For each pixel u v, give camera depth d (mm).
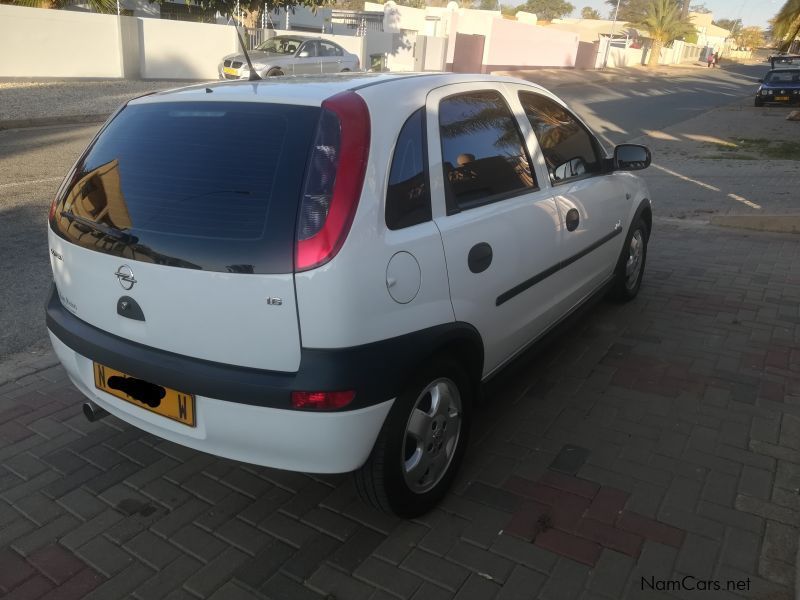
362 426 2512
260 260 2391
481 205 3174
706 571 2666
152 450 3557
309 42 19594
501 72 38031
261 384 2441
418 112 2877
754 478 3258
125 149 2904
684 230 8102
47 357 4582
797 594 2518
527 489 3195
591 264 4457
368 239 2459
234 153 2609
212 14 26812
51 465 3422
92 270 2791
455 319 2908
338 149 2480
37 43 18828
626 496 3131
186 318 2551
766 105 26172
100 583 2666
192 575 2701
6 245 6789
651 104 26703
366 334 2457
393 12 36656
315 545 2854
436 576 2666
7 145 12094
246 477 3332
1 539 2908
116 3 21109
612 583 2613
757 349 4703
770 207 9203
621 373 4355
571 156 4242
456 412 3078
